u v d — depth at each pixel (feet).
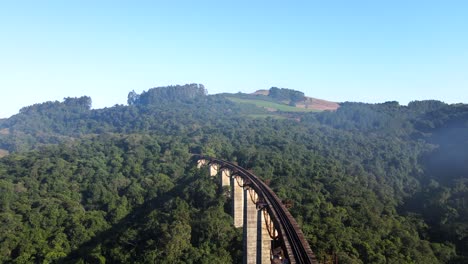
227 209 277.85
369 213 265.54
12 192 323.37
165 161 422.82
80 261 243.19
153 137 542.57
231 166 293.02
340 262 188.96
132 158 428.56
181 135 579.48
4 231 269.85
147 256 225.76
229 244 234.38
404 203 366.63
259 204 176.45
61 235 276.21
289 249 111.65
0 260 251.39
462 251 269.44
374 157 494.18
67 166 398.42
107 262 244.63
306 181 317.42
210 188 294.05
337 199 285.43
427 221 317.42
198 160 409.69
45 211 299.79
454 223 293.84
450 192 344.90
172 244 224.94
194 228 246.47
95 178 372.38
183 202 288.10
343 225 238.07
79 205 324.80
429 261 229.66
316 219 237.45
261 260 174.09
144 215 297.53
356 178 377.09
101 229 291.99
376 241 226.99
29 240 269.44
